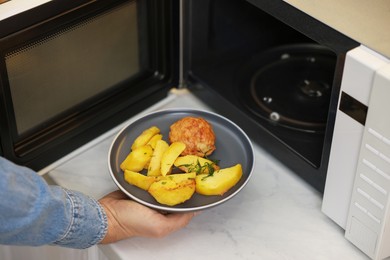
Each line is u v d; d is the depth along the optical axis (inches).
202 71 47.1
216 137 42.1
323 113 44.1
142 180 37.7
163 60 45.9
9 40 35.7
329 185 37.8
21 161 40.3
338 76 34.0
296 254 38.0
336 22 33.9
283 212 40.4
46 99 40.5
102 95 43.9
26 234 32.2
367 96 32.1
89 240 35.6
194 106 47.4
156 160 38.9
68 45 39.7
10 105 38.2
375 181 33.9
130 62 44.6
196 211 36.8
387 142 32.0
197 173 38.2
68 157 43.3
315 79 47.3
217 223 39.7
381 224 34.8
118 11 41.4
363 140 33.4
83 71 41.8
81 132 42.9
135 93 45.3
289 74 47.7
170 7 43.6
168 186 36.8
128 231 37.5
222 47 48.2
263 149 44.4
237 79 46.8
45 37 37.8
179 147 39.1
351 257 38.0
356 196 35.6
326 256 38.0
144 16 43.5
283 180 42.3
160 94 47.0
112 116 44.4
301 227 39.6
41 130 41.2
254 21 48.9
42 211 31.6
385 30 33.2
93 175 42.5
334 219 38.7
